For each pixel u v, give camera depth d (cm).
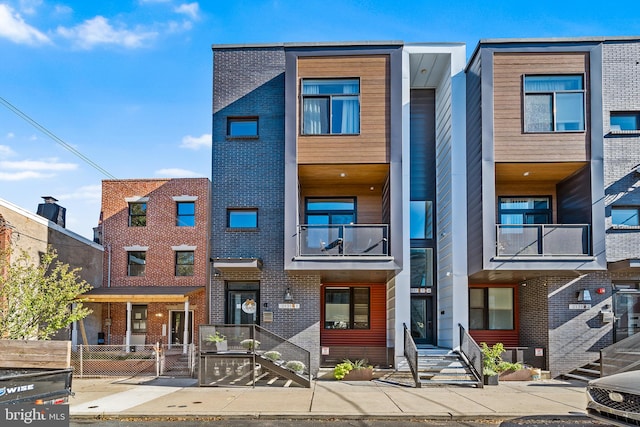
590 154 1335
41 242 1764
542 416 924
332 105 1395
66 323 1334
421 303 1661
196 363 1441
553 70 1354
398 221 1345
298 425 888
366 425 890
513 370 1362
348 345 1647
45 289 1339
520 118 1352
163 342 2088
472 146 1455
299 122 1390
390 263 1329
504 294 1677
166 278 2139
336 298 1678
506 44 1368
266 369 1331
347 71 1392
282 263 1481
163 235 2169
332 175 1492
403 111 1492
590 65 1351
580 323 1416
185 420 923
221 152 1527
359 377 1361
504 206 1570
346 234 1351
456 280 1468
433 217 1684
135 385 1273
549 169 1410
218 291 1488
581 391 1186
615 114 1464
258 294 1505
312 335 1452
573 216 1440
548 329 1420
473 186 1436
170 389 1209
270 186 1509
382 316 1659
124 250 2175
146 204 2205
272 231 1495
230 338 1284
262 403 1030
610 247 1401
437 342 1614
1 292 1263
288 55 1402
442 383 1254
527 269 1309
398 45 1394
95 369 1486
